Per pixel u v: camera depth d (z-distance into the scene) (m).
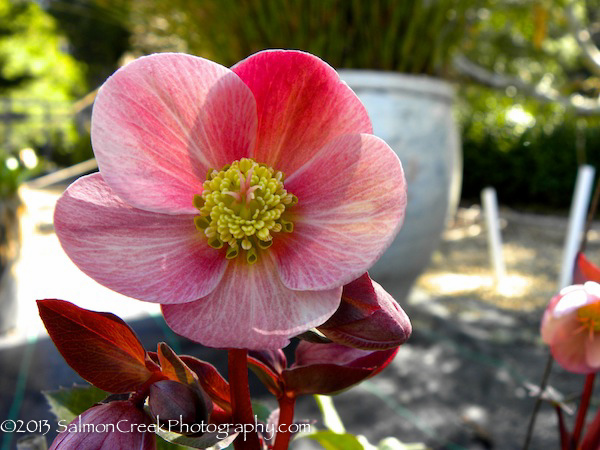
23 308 0.83
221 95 0.12
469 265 1.26
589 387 0.21
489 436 0.50
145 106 0.12
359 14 0.66
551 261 1.30
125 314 0.78
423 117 0.67
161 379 0.12
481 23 1.10
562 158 2.03
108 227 0.12
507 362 0.66
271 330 0.11
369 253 0.11
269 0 0.66
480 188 2.24
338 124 0.13
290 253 0.12
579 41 1.17
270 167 0.13
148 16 0.76
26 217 0.99
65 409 0.17
